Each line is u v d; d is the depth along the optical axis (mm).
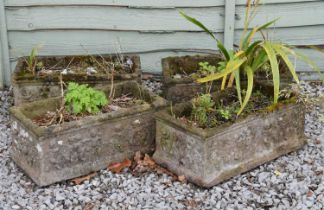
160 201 2557
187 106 2797
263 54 2910
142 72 3600
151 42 3531
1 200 2562
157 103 2805
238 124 2635
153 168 2754
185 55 3516
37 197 2582
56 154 2605
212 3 3449
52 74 3102
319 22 3510
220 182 2646
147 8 3453
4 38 3451
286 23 3506
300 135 2922
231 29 3467
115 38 3516
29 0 3404
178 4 3445
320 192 2605
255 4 3273
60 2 3416
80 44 3520
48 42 3502
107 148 2730
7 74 3527
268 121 2754
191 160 2629
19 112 2689
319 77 3615
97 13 3457
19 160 2748
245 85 3002
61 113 2752
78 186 2637
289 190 2621
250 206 2533
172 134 2680
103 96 2840
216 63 3357
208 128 2596
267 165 2793
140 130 2791
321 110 3273
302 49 3570
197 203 2545
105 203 2551
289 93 2871
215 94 2914
